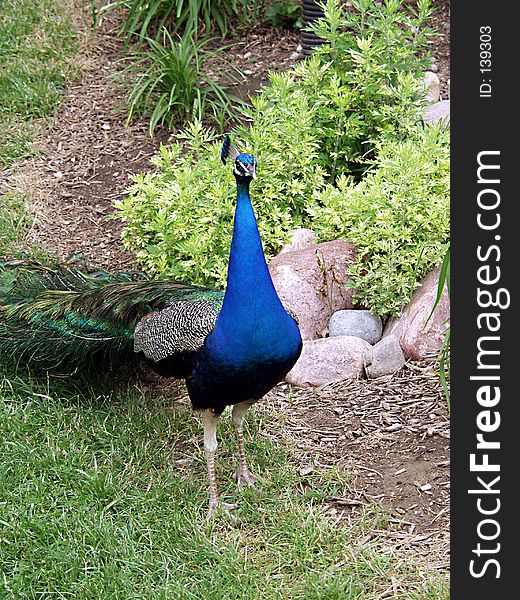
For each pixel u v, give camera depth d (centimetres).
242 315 415
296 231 532
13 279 494
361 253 507
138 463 452
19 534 423
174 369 434
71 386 482
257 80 645
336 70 581
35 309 474
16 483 442
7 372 483
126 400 479
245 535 431
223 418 472
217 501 439
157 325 439
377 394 480
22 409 470
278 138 547
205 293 454
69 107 639
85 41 679
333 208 525
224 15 682
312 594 408
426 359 489
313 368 489
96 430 464
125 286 467
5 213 575
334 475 448
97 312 462
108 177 601
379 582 413
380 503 439
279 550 424
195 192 529
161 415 472
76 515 430
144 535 427
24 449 452
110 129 626
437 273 499
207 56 638
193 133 554
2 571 414
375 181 520
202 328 425
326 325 509
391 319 508
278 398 484
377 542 426
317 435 466
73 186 596
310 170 546
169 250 527
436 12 684
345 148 564
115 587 410
